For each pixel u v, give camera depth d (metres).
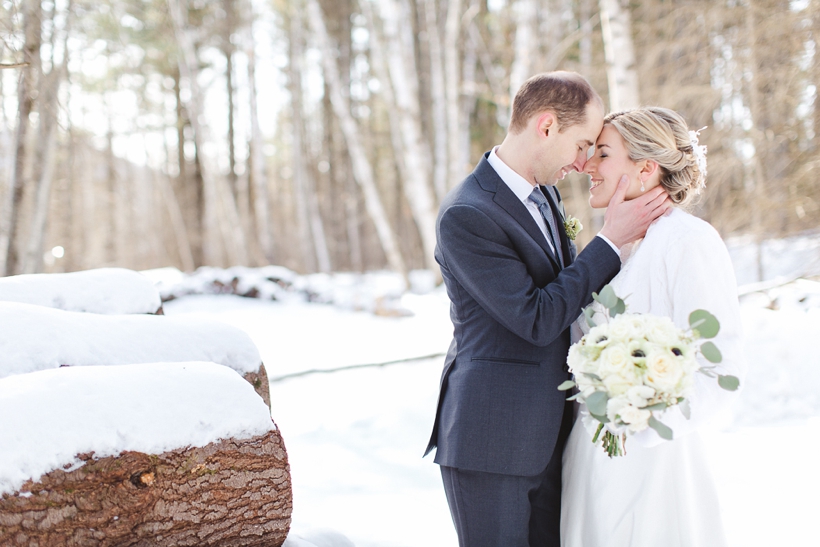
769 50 7.75
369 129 21.95
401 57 10.23
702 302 1.79
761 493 3.16
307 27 19.30
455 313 2.10
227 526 1.94
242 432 1.96
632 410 1.56
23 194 7.79
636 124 1.98
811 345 4.60
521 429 1.95
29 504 1.62
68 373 1.83
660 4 9.48
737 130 8.19
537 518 2.21
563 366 2.04
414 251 23.19
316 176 24.11
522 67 9.61
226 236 21.73
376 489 3.63
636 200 1.99
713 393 1.72
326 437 4.65
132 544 1.77
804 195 7.21
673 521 1.87
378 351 7.26
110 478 1.73
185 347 2.53
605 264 1.96
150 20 13.85
